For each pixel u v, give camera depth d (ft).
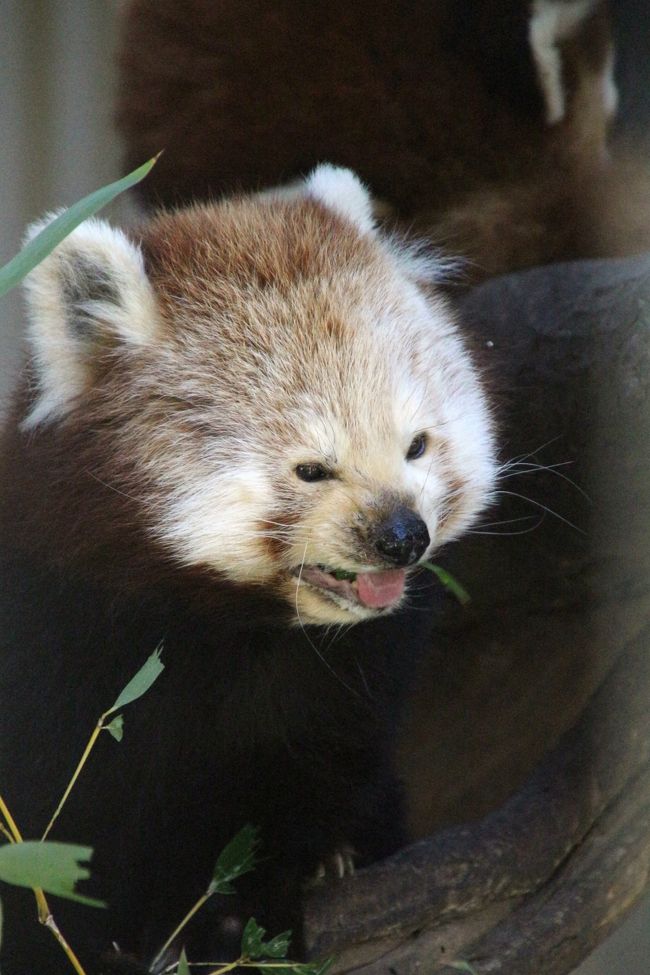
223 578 22.74
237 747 25.12
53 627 23.75
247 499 22.20
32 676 24.20
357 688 25.55
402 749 37.29
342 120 40.14
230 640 24.02
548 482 32.14
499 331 32.42
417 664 28.02
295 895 26.55
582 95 41.01
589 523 32.55
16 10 50.24
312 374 22.53
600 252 39.93
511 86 40.32
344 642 24.90
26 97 50.55
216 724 24.84
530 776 29.81
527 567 33.96
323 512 21.89
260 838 26.11
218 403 22.70
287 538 22.09
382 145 40.09
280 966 22.11
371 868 26.96
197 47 41.81
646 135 42.29
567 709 36.37
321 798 26.25
